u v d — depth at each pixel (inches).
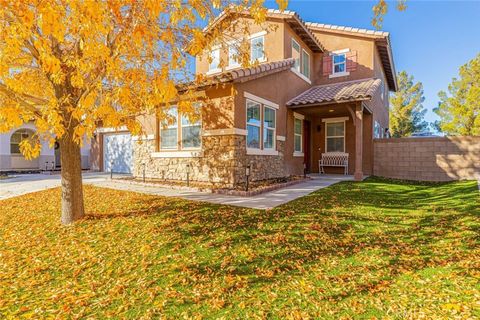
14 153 753.0
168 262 152.1
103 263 155.5
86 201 291.6
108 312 113.0
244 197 300.0
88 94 142.9
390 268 141.0
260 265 147.4
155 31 142.0
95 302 120.7
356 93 445.1
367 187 382.0
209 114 385.7
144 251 165.5
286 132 500.7
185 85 294.0
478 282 122.3
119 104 171.9
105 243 181.0
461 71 1142.3
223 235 183.9
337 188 367.6
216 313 109.9
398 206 271.4
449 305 107.5
